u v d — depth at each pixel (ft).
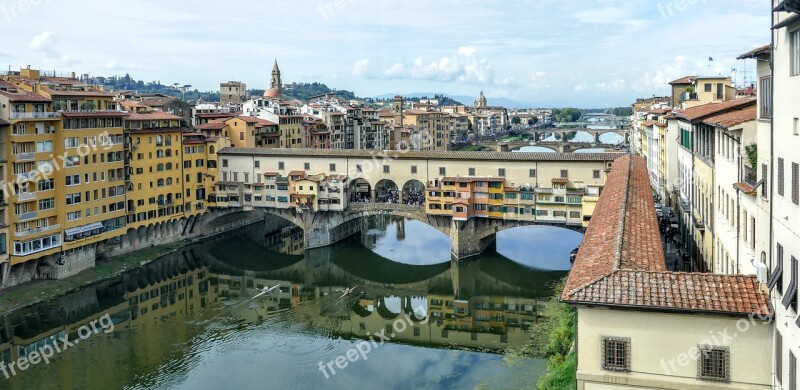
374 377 205.98
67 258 317.22
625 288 99.76
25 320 265.75
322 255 395.34
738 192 132.26
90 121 334.85
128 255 364.38
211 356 225.97
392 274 355.77
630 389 98.43
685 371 96.37
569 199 360.69
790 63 86.58
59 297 296.10
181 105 519.19
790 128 86.02
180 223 414.41
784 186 88.84
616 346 98.58
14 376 208.95
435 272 357.61
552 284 322.75
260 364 217.77
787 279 86.48
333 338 246.27
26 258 293.64
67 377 207.82
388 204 395.96
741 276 101.04
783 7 77.00
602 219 156.35
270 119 548.72
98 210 342.44
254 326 260.42
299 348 233.96
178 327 258.98
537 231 465.47
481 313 282.15
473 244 379.35
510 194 369.50
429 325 265.54
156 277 341.41
